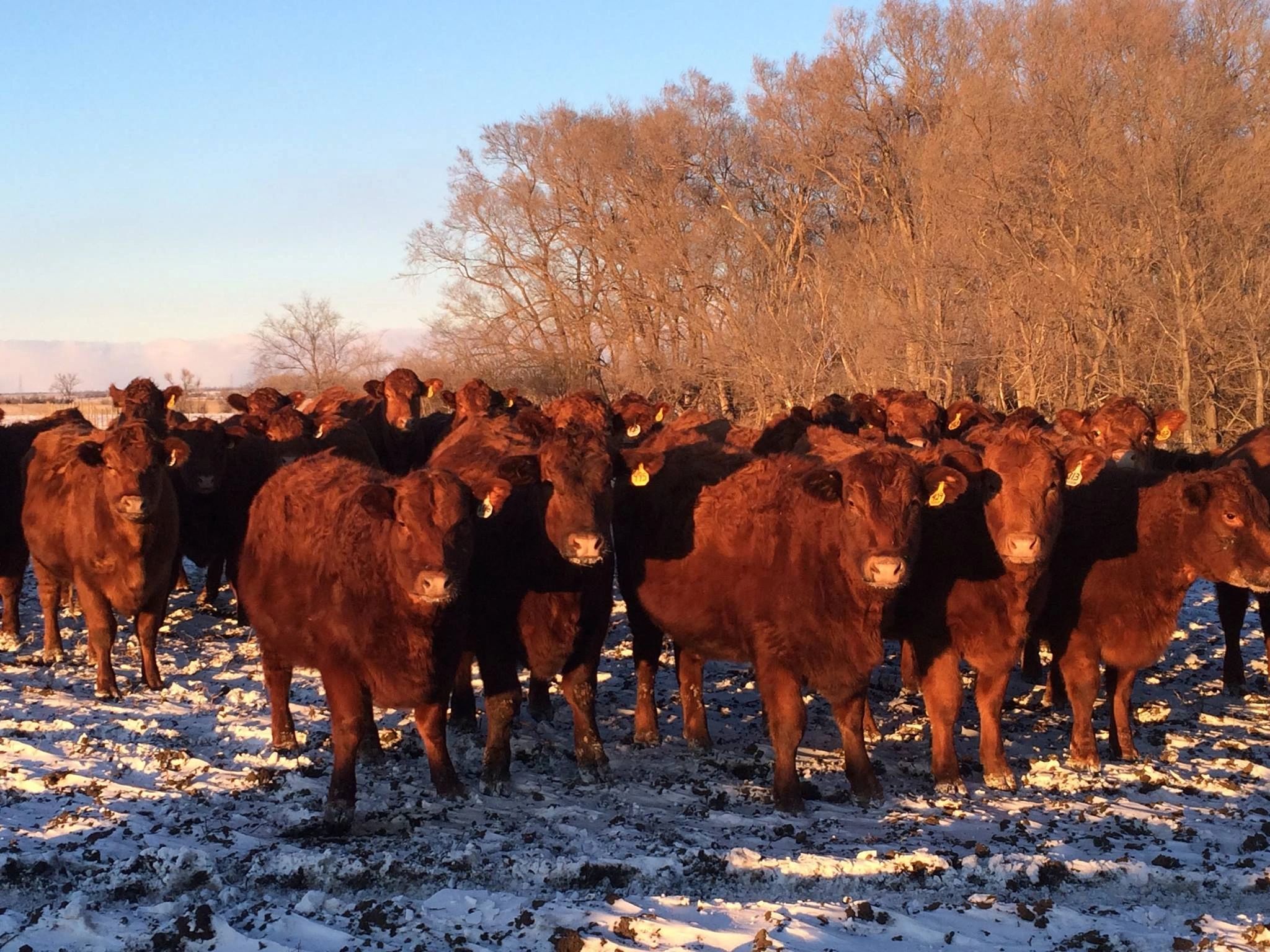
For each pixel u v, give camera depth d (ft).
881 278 155.84
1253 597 45.29
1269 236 130.11
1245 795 29.99
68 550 37.70
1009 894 22.68
